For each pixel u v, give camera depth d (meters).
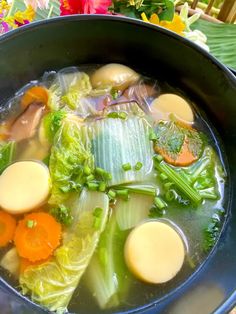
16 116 0.16
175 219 0.14
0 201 0.14
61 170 0.14
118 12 0.20
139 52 0.16
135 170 0.14
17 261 0.13
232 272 0.12
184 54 0.15
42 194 0.14
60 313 0.13
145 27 0.15
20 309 0.12
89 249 0.13
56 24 0.15
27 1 0.18
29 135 0.15
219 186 0.15
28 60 0.16
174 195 0.14
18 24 0.18
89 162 0.14
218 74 0.15
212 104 0.16
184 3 0.22
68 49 0.16
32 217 0.13
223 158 0.16
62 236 0.13
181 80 0.17
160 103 0.16
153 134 0.15
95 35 0.16
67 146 0.15
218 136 0.16
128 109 0.16
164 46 0.16
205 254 0.14
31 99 0.16
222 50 0.21
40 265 0.13
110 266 0.13
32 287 0.13
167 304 0.13
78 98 0.16
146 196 0.14
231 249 0.13
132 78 0.17
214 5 0.24
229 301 0.11
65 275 0.13
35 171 0.14
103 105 0.16
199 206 0.14
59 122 0.15
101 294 0.13
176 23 0.19
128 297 0.13
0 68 0.15
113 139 0.15
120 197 0.14
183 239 0.14
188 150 0.15
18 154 0.15
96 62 0.17
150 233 0.13
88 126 0.15
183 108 0.16
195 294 0.13
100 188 0.14
